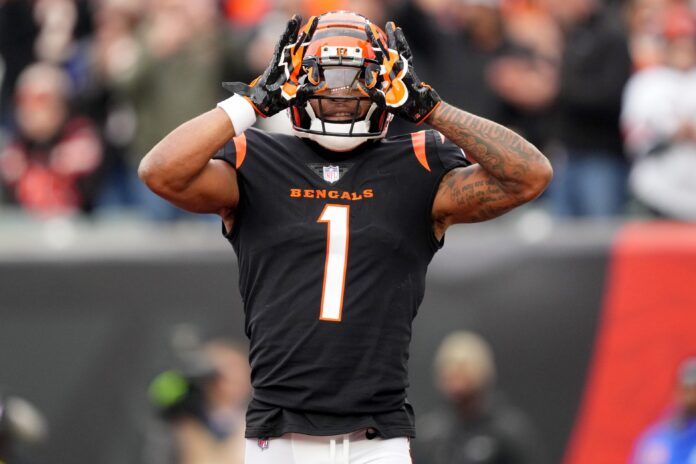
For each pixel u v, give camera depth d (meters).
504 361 26.22
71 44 33.03
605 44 29.44
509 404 26.06
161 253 26.88
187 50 30.02
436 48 29.80
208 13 30.84
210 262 26.81
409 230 13.96
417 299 14.07
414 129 28.84
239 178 14.05
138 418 26.38
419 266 14.05
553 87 29.97
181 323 26.69
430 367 26.20
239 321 26.64
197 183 13.67
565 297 26.33
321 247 13.74
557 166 30.03
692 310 26.14
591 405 26.08
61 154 31.47
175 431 24.84
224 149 14.11
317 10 29.70
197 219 29.53
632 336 26.17
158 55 30.08
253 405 13.91
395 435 13.73
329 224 13.79
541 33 31.45
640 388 26.03
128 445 26.30
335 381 13.59
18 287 26.94
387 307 13.77
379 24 29.08
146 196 29.58
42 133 31.58
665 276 26.23
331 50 13.84
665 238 26.38
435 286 26.45
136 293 26.81
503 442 25.39
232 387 26.30
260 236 13.88
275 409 13.68
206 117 13.60
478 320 26.30
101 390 26.56
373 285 13.74
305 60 13.86
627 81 29.52
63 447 26.42
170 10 30.14
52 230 27.91
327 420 13.59
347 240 13.75
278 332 13.69
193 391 24.73
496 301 26.38
